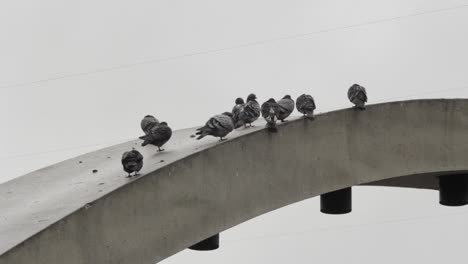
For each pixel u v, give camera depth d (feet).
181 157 58.29
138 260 55.21
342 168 66.08
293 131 63.72
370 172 67.36
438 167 69.97
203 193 58.80
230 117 62.23
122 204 54.65
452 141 70.33
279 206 62.90
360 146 67.00
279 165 62.95
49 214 53.83
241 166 60.90
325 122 65.36
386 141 68.08
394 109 68.33
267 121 62.44
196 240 58.34
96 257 53.16
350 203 70.59
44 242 50.78
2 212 58.34
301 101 64.18
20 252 49.49
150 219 55.98
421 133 69.36
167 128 62.80
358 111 66.85
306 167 64.34
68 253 51.80
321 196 70.90
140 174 56.29
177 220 57.36
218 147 59.72
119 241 54.29
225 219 59.93
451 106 70.18
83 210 52.75
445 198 75.15
